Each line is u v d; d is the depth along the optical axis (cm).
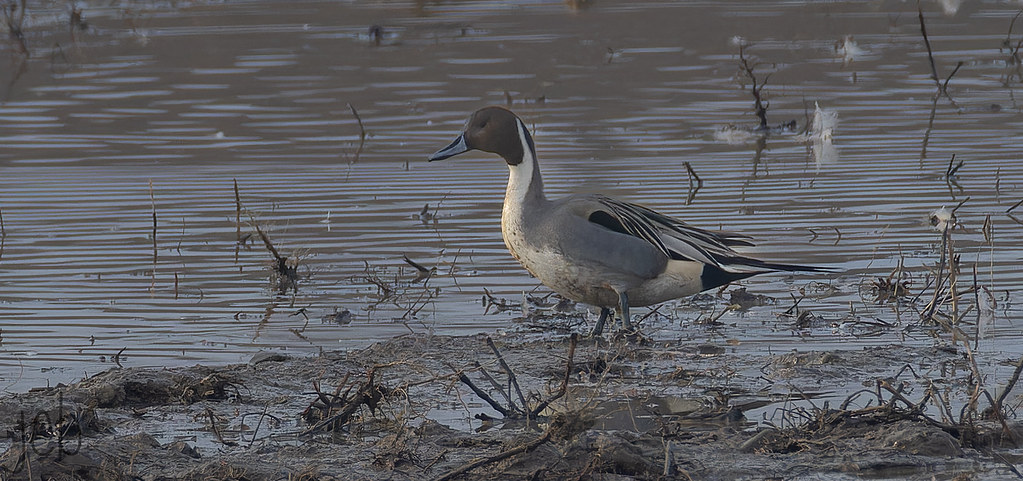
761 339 1069
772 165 1795
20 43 2877
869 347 1032
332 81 2481
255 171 1788
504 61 2680
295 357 1023
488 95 2339
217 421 861
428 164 1830
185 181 1731
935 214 1480
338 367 986
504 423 847
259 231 1305
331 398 902
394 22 3186
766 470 743
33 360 1020
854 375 954
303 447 792
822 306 1173
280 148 1933
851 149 1895
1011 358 988
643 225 1088
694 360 1001
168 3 3512
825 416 819
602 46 2844
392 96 2338
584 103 2259
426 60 2695
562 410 856
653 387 930
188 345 1066
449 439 798
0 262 1355
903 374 952
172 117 2166
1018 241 1380
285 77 2520
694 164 1797
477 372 972
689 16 3228
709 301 1212
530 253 1100
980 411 858
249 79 2500
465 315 1164
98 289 1251
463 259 1367
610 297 1102
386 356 1020
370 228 1497
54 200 1627
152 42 2925
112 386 902
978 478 733
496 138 1093
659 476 727
